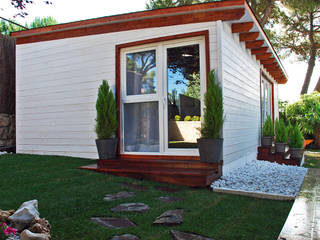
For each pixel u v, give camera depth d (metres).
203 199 3.57
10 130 7.73
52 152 6.61
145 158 5.36
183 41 5.19
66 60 6.46
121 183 4.29
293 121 13.20
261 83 8.90
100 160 5.28
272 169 5.93
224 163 4.88
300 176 5.07
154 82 5.39
